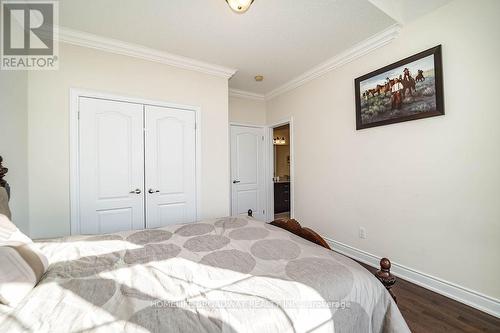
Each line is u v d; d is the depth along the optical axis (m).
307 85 3.27
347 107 2.69
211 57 2.68
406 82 2.07
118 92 2.39
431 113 1.90
